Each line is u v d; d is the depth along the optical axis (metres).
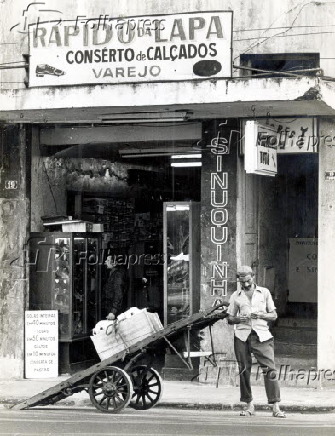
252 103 12.20
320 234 13.20
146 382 11.79
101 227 15.81
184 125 14.16
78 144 14.80
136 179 16.36
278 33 13.30
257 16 13.38
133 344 11.45
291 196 15.71
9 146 14.45
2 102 13.05
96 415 11.24
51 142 14.87
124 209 16.34
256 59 13.62
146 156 15.48
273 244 15.48
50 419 10.88
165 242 14.32
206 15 12.27
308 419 11.05
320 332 13.18
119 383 11.38
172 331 11.22
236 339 11.26
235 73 13.45
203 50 12.27
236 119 13.56
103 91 12.63
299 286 15.70
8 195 14.45
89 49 12.70
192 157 15.18
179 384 13.66
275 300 15.38
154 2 13.89
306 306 15.62
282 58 13.48
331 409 11.67
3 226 14.45
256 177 14.53
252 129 12.48
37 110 13.04
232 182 13.52
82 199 16.03
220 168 13.59
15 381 14.12
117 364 11.53
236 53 13.43
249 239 14.09
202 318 11.26
